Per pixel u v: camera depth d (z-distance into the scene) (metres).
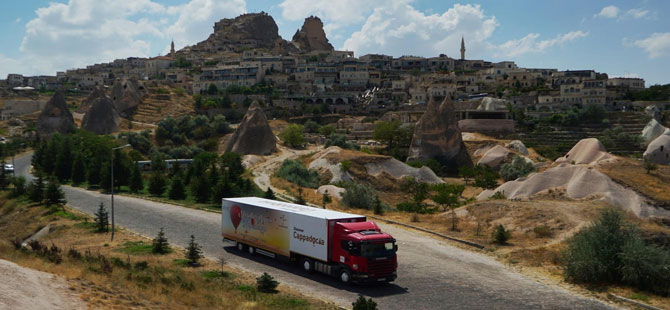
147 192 91.25
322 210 39.50
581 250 36.94
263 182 104.38
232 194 78.12
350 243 33.97
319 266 36.59
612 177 68.50
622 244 36.50
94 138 139.50
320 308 29.44
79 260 35.47
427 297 32.53
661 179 70.56
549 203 58.91
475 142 148.25
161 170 114.50
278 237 39.75
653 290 34.19
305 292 32.94
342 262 34.50
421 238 50.50
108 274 31.58
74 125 174.38
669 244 46.19
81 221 62.84
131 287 29.38
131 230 56.69
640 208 61.91
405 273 38.06
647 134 158.75
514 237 49.47
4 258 32.09
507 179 117.88
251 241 42.69
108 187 91.69
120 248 46.66
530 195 73.56
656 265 34.28
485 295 33.16
